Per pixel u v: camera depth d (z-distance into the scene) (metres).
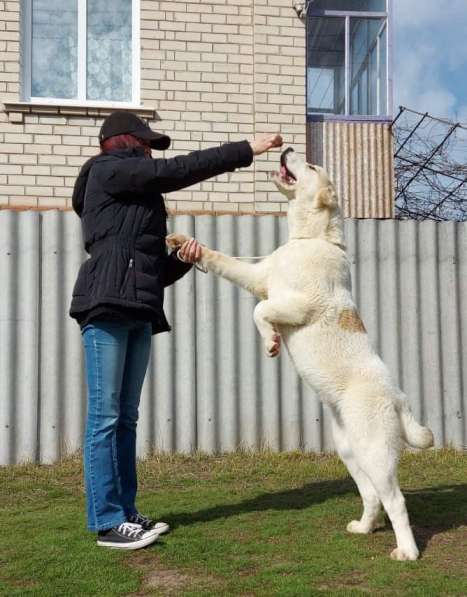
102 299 4.05
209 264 4.61
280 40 7.94
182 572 3.85
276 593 3.52
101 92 7.94
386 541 4.38
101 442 4.20
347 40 8.59
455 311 7.39
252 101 7.91
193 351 6.91
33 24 7.84
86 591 3.59
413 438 4.30
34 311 6.70
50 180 7.55
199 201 7.68
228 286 6.97
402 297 7.34
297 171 4.71
